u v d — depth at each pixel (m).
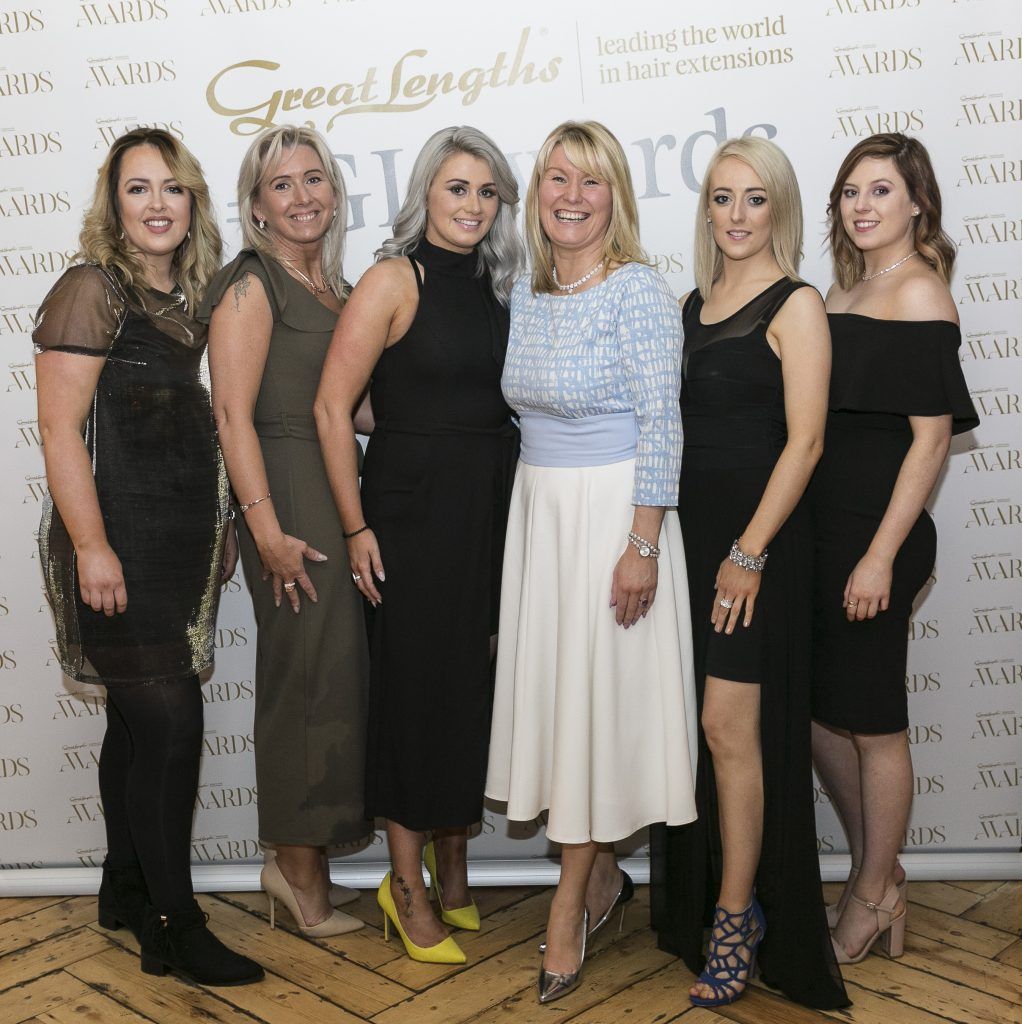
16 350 2.55
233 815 2.70
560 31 2.41
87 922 2.52
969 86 2.36
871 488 2.11
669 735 2.09
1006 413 2.48
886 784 2.20
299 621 2.22
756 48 2.39
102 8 2.43
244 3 2.43
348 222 2.51
